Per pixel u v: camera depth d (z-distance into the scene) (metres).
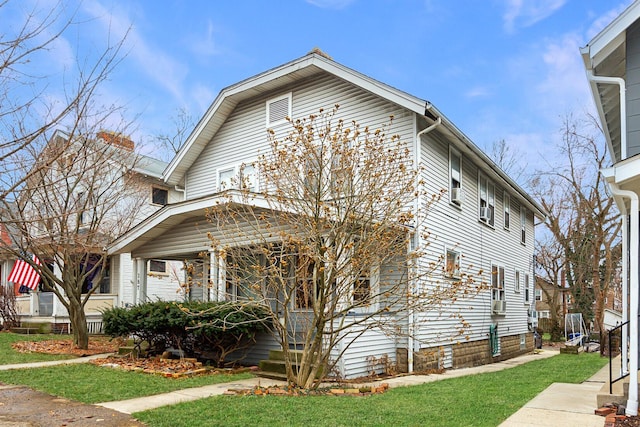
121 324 12.05
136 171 17.95
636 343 6.93
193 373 10.51
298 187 10.70
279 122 15.11
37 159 7.38
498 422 6.48
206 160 16.92
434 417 6.77
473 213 16.20
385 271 12.20
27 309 20.64
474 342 15.70
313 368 9.18
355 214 9.32
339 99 13.98
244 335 11.55
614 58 9.82
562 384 9.46
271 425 6.39
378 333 11.97
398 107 12.87
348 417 6.77
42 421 6.72
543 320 36.00
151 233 14.09
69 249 13.09
